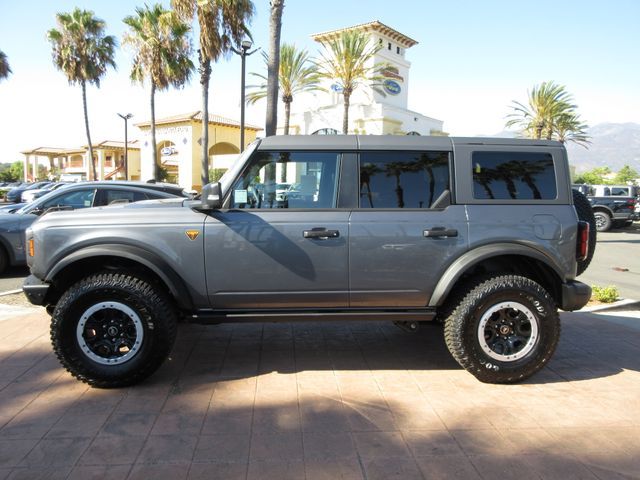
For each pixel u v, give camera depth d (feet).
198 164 140.67
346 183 13.78
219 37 61.21
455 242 13.61
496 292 13.39
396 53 131.95
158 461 9.87
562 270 13.96
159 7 90.58
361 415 11.89
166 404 12.39
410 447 10.48
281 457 10.05
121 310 13.02
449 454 10.22
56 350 12.91
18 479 9.25
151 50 89.66
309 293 13.64
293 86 88.69
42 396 12.78
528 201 13.99
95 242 13.30
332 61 95.20
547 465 9.86
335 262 13.50
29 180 252.62
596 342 17.69
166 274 13.19
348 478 9.37
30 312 20.88
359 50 91.91
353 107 117.60
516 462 9.95
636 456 10.20
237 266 13.41
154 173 101.04
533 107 104.94
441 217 13.67
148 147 146.92
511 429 11.27
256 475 9.44
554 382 14.03
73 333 12.95
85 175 212.23
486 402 12.66
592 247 15.31
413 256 13.58
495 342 13.82
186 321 14.30
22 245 29.48
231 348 16.58
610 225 68.44
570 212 14.06
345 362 15.42
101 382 13.05
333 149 13.84
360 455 10.16
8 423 11.37
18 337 17.37
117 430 11.07
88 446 10.40
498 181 14.07
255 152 13.74
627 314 21.77
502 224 13.75
